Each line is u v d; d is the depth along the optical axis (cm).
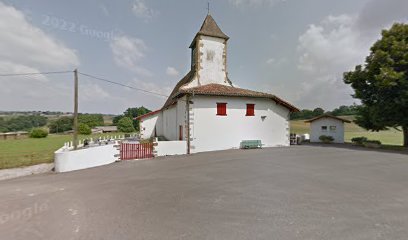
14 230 402
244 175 809
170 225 409
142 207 507
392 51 1576
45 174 933
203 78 2202
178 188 657
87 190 662
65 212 487
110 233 382
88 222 430
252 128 1756
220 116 1652
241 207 498
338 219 428
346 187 650
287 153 1401
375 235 364
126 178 806
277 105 1859
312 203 520
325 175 802
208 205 512
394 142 2241
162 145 1395
